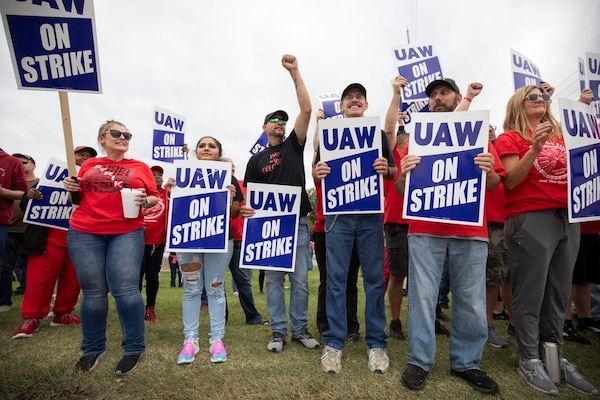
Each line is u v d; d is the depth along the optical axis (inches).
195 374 93.9
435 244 95.3
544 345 93.4
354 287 129.0
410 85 177.5
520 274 95.5
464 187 91.9
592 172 93.7
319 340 127.3
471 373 89.2
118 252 99.1
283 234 122.5
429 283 93.5
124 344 100.9
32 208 132.0
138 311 101.0
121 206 101.3
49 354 106.3
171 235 110.3
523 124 104.5
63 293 142.1
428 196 93.7
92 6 102.7
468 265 92.4
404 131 167.6
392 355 109.4
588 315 135.6
